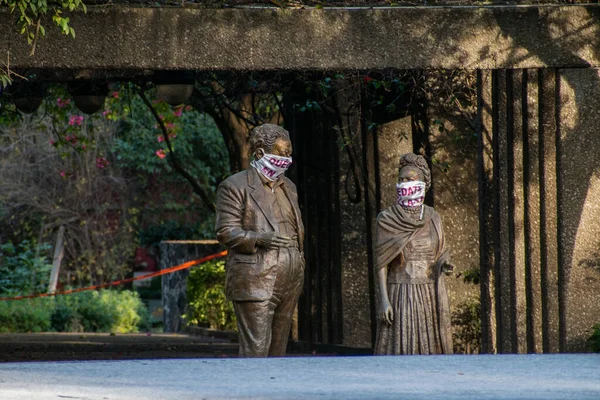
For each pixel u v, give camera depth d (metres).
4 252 62.00
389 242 22.23
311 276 37.62
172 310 54.47
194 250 53.88
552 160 23.42
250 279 21.62
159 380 14.28
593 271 22.86
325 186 36.62
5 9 21.81
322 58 22.58
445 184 31.88
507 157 24.22
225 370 15.26
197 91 36.47
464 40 22.89
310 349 37.31
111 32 22.12
